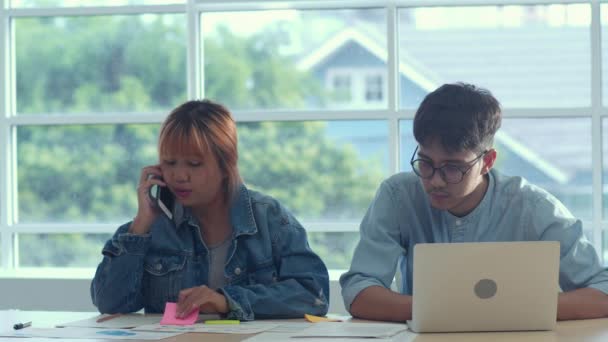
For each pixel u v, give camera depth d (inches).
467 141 85.0
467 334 78.0
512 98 176.2
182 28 182.2
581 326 82.4
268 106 181.2
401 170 178.2
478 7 176.4
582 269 91.6
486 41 176.6
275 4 178.2
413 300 79.0
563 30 174.7
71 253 186.4
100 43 184.4
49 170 186.4
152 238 100.0
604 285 89.6
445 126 85.0
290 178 180.4
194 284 99.8
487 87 176.9
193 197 96.1
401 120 178.2
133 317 94.7
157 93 183.5
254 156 181.0
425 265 78.4
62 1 184.7
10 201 187.2
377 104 178.7
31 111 186.4
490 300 78.5
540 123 175.6
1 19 184.5
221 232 101.0
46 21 185.3
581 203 175.5
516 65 175.9
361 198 179.3
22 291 170.4
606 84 174.1
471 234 95.1
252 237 98.9
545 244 78.4
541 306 78.8
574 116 174.6
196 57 180.1
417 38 177.9
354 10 179.2
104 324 88.0
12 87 186.7
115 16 183.6
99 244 185.8
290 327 84.2
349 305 91.4
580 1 173.0
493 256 78.2
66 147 185.9
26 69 186.2
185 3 181.0
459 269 78.2
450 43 177.2
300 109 180.7
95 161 185.5
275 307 93.4
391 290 93.4
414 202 96.7
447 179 86.3
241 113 180.2
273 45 181.0
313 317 91.7
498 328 79.2
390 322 88.0
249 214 99.0
